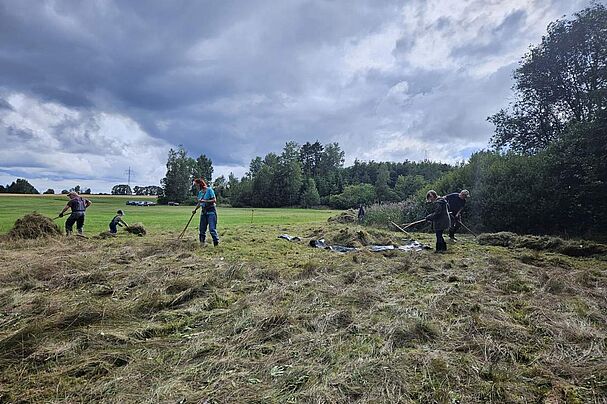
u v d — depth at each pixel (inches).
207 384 99.0
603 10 634.2
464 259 284.5
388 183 3186.5
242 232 507.8
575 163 485.7
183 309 161.9
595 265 278.7
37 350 116.9
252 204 2984.7
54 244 347.9
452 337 130.6
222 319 147.2
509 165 575.2
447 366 107.5
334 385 97.0
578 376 103.1
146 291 186.9
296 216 1152.8
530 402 91.4
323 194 3117.6
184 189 3189.0
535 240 371.2
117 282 206.8
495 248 361.1
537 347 123.9
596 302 175.6
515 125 836.0
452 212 425.4
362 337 129.8
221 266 245.4
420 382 100.0
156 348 121.3
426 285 203.6
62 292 189.8
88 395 94.4
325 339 126.8
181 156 3211.1
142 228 466.3
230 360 111.3
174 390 95.0
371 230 477.4
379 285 201.0
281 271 237.8
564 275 229.8
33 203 1782.7
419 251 330.3
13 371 106.7
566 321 145.5
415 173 3255.4
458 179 636.1
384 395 93.0
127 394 94.0
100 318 144.3
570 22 687.1
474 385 98.6
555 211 509.7
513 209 534.6
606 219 471.5
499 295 185.2
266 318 141.3
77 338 125.2
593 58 660.1
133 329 136.4
